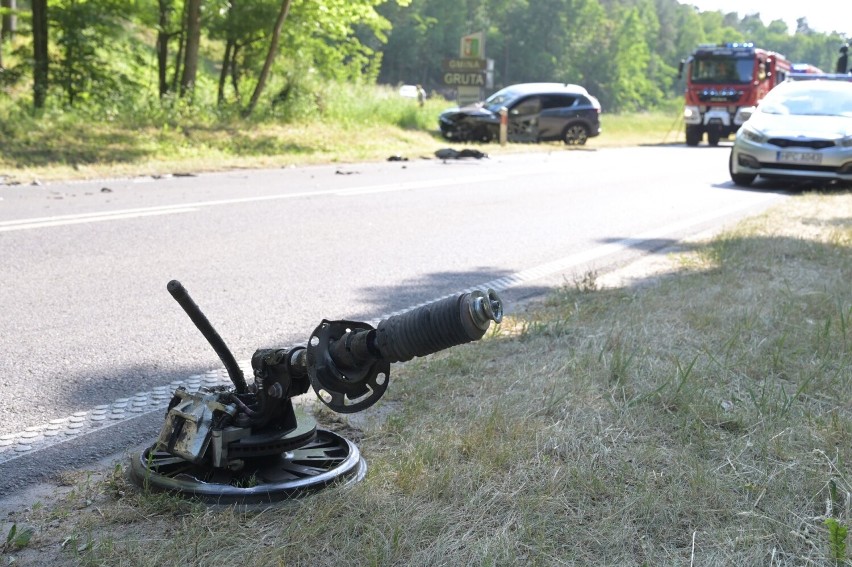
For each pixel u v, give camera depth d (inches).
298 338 198.7
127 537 102.3
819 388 154.2
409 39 4906.5
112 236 318.0
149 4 808.9
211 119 761.6
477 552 97.0
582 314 204.5
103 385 165.6
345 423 138.7
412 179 553.9
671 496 111.6
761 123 550.3
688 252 303.1
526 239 341.1
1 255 279.9
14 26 1112.8
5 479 122.8
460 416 139.2
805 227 343.6
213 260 283.6
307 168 611.5
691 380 153.7
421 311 95.4
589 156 864.9
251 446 111.3
